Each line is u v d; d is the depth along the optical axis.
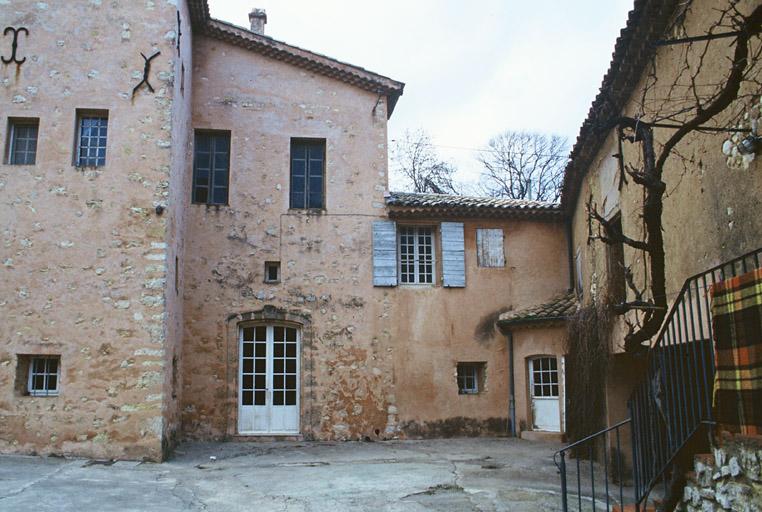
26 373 11.91
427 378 15.90
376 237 16.16
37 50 12.72
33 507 8.14
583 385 12.60
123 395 11.77
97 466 10.97
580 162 13.59
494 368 16.25
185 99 14.82
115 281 12.10
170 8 13.12
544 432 15.34
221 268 15.39
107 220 12.28
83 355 11.82
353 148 16.42
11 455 11.37
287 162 16.09
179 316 14.38
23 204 12.21
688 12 7.82
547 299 16.72
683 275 8.17
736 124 6.64
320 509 8.73
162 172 12.54
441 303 16.30
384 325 15.91
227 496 9.37
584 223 14.53
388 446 14.52
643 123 7.25
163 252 12.27
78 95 12.64
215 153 16.08
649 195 7.34
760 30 5.55
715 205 7.19
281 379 15.47
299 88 16.44
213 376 14.98
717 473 5.75
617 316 11.26
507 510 8.79
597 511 8.80
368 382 15.60
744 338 5.30
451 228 16.67
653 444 7.33
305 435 15.13
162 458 11.77
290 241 15.81
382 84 16.52
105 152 12.67
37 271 12.02
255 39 16.12
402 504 9.02
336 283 15.83
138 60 12.87
